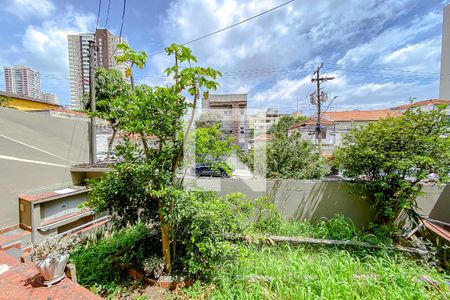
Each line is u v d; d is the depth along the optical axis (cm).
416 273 294
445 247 349
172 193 277
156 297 289
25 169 548
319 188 502
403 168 382
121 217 330
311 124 1652
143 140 296
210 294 281
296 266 313
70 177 664
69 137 666
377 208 455
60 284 215
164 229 313
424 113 396
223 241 328
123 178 296
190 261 302
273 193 516
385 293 255
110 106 285
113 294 295
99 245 414
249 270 314
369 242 397
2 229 496
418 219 426
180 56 266
